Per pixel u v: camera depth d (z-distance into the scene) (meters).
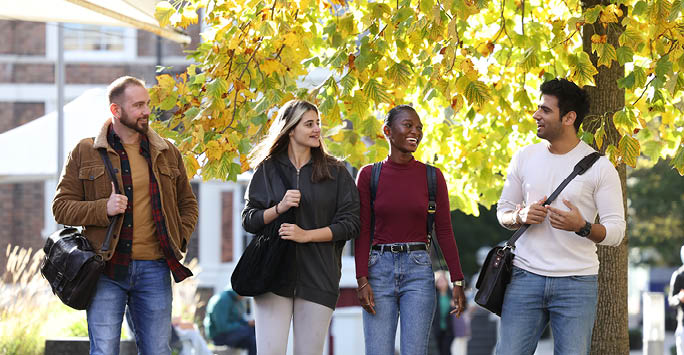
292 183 11.84
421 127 12.31
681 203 55.31
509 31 15.47
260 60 13.95
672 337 68.19
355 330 34.81
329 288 11.80
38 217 45.75
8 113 45.94
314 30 15.70
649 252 66.25
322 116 13.31
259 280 11.50
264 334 11.70
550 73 14.84
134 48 45.28
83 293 11.02
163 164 11.59
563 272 11.15
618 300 14.73
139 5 16.62
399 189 12.23
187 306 29.59
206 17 14.41
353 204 11.96
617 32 13.31
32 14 18.38
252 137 14.35
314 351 11.77
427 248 12.41
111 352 11.30
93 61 45.38
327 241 11.81
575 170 11.20
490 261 11.58
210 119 14.11
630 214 56.44
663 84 12.14
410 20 12.31
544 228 11.27
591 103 14.74
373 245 12.38
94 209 11.03
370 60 12.86
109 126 11.52
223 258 45.69
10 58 45.94
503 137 16.88
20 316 21.98
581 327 11.16
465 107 16.72
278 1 13.30
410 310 12.13
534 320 11.42
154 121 14.60
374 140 15.45
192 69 15.09
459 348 40.41
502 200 11.80
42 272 11.33
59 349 20.94
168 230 11.43
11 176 27.20
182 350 25.61
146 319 11.45
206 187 45.59
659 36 12.30
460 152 17.50
